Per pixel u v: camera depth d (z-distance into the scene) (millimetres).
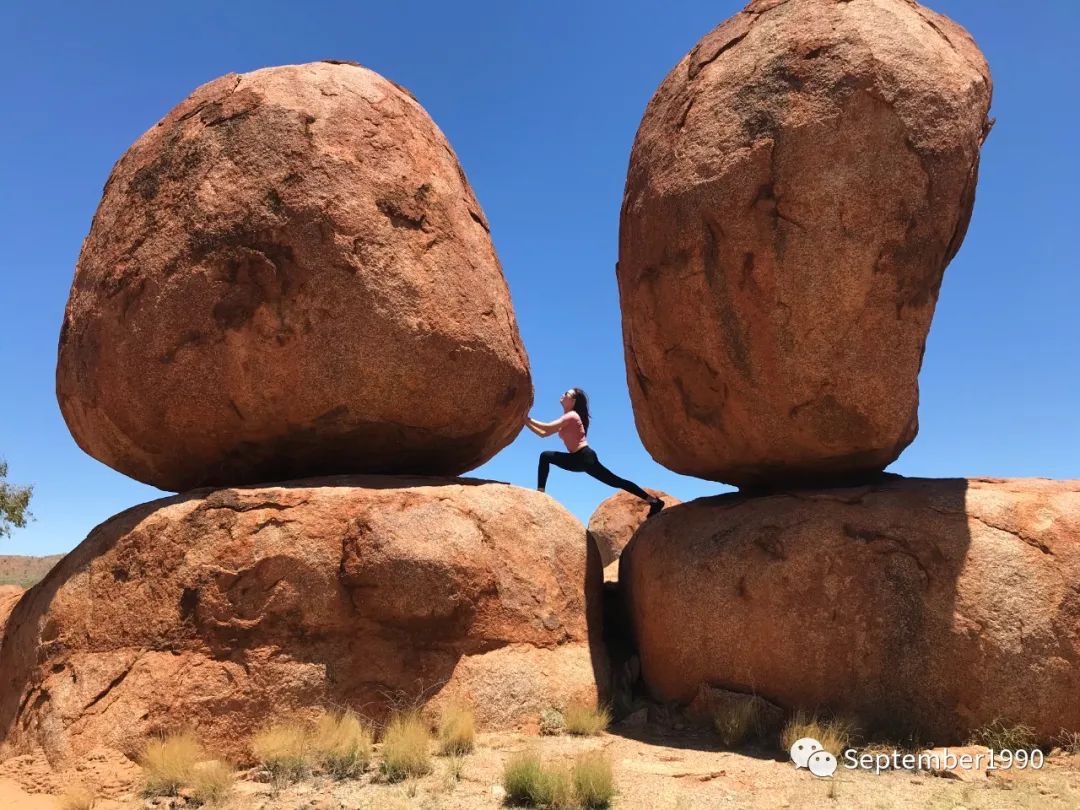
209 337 6492
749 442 6516
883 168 5918
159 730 5434
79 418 7152
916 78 5992
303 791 4824
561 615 6730
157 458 7000
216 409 6562
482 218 8023
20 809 4918
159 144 7082
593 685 6535
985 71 6461
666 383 6812
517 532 6750
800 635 5988
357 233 6633
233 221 6539
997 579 5781
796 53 6152
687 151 6453
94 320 6824
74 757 5375
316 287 6492
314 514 6066
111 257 6891
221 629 5719
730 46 6613
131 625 5852
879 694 5797
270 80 7027
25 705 5930
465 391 6996
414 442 7082
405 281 6742
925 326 6137
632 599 7406
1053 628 5656
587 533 7547
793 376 6113
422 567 6004
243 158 6695
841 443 6195
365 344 6559
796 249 5980
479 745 5594
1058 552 5879
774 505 6566
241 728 5523
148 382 6590
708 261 6266
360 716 5727
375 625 5957
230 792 4836
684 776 5070
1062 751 5492
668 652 6582
